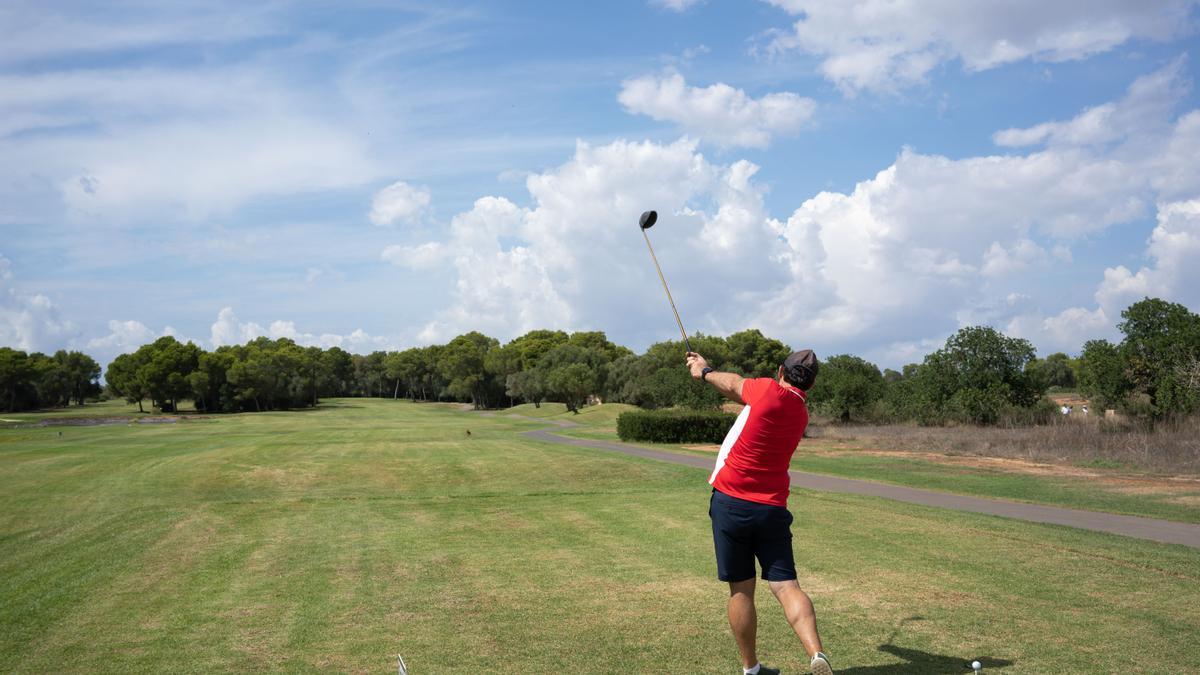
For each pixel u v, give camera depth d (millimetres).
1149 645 5273
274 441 33688
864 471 21594
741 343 97312
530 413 88562
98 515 15789
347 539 11031
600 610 6582
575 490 19641
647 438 35406
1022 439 29234
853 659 5078
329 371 148125
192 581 8398
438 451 28328
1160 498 15641
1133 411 30875
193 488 20891
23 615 7062
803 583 7336
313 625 6352
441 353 142750
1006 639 5461
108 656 5703
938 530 10508
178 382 97938
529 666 5102
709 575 7984
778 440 4496
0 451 31109
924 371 42000
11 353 103562
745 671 4715
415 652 5496
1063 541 9602
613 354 127562
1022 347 39781
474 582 7863
